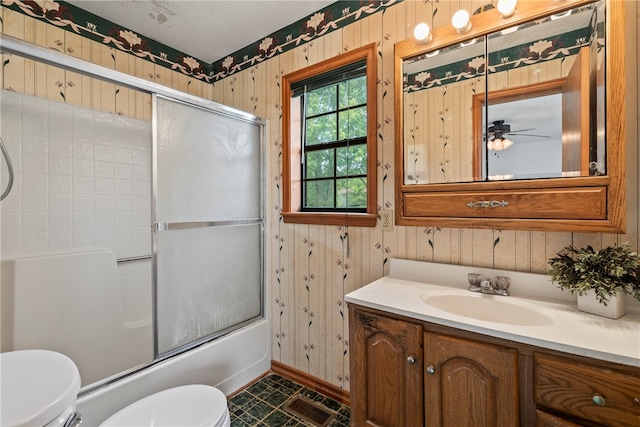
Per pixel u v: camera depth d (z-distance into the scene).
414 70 1.45
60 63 1.18
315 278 1.90
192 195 1.67
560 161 1.11
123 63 2.02
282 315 2.07
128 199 2.12
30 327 1.51
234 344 1.86
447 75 1.37
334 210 1.88
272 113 2.11
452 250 1.44
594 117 1.04
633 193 1.09
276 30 2.07
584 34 1.07
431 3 1.48
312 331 1.91
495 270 1.32
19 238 1.64
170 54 2.28
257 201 2.07
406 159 1.45
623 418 0.77
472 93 1.32
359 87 1.76
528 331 0.92
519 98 1.21
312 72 1.88
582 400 0.82
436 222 1.34
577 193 1.04
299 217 1.94
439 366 1.05
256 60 2.20
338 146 1.86
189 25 2.01
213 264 1.79
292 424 1.58
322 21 1.85
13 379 0.84
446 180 1.36
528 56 1.19
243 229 1.98
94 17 1.89
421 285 1.41
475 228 1.25
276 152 2.09
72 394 0.80
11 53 1.09
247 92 2.27
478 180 1.29
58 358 0.96
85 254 1.73
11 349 1.45
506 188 1.18
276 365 2.09
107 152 2.01
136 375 1.40
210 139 1.77
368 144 1.65
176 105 1.60
